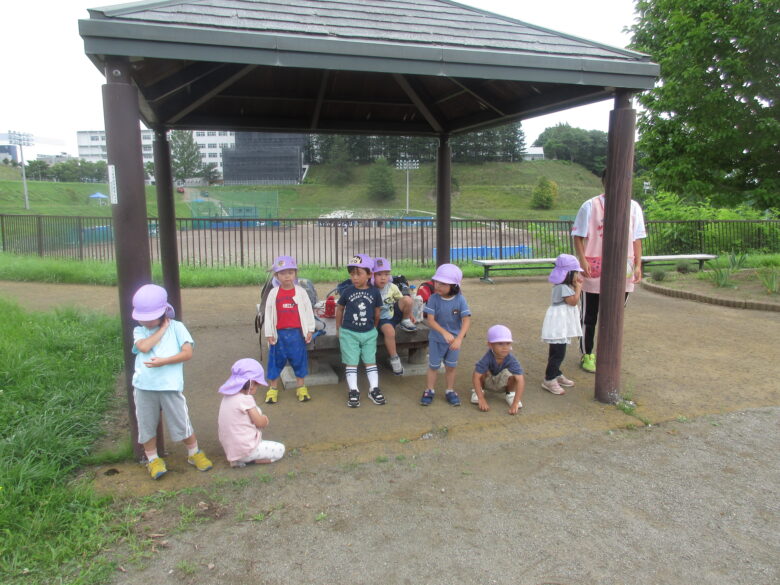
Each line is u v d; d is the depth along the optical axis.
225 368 5.54
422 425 4.17
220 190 72.56
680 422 4.27
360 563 2.61
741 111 10.43
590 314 5.42
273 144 83.81
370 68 3.59
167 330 3.35
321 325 5.04
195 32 3.23
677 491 3.28
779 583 2.49
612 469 3.53
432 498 3.18
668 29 11.86
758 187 11.24
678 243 16.06
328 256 17.86
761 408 4.54
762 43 9.84
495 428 4.13
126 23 3.12
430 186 73.50
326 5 4.26
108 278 10.72
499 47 3.95
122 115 3.26
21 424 3.85
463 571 2.56
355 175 78.19
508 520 2.97
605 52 4.34
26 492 3.02
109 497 3.10
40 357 5.21
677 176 11.77
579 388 5.00
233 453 3.45
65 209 47.78
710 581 2.51
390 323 5.10
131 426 3.54
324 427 4.13
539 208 64.88
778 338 6.81
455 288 4.44
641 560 2.65
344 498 3.17
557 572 2.56
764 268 11.88
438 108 7.16
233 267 12.20
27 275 11.01
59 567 2.55
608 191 4.40
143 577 2.50
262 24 3.52
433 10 4.66
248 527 2.88
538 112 5.68
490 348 4.46
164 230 6.54
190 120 6.93
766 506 3.12
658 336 6.91
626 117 4.29
